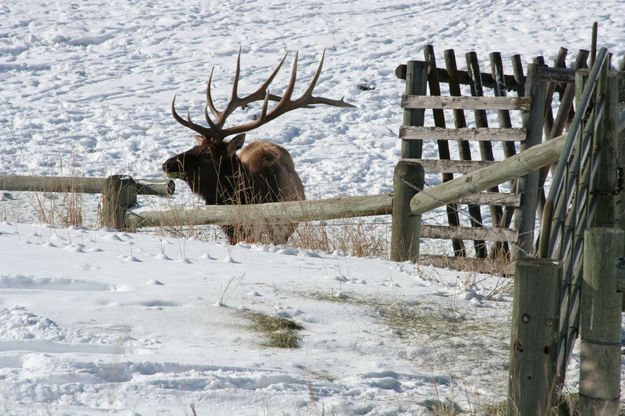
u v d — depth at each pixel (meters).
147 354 13.44
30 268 18.28
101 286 17.58
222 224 26.03
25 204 34.19
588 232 11.01
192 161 28.31
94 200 36.03
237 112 56.34
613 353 11.03
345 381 13.02
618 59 67.88
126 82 64.69
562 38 73.62
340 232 27.03
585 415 11.16
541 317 10.63
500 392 13.09
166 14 85.88
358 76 64.69
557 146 21.09
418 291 18.77
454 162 28.66
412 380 13.44
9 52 72.00
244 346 14.50
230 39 77.56
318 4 89.56
